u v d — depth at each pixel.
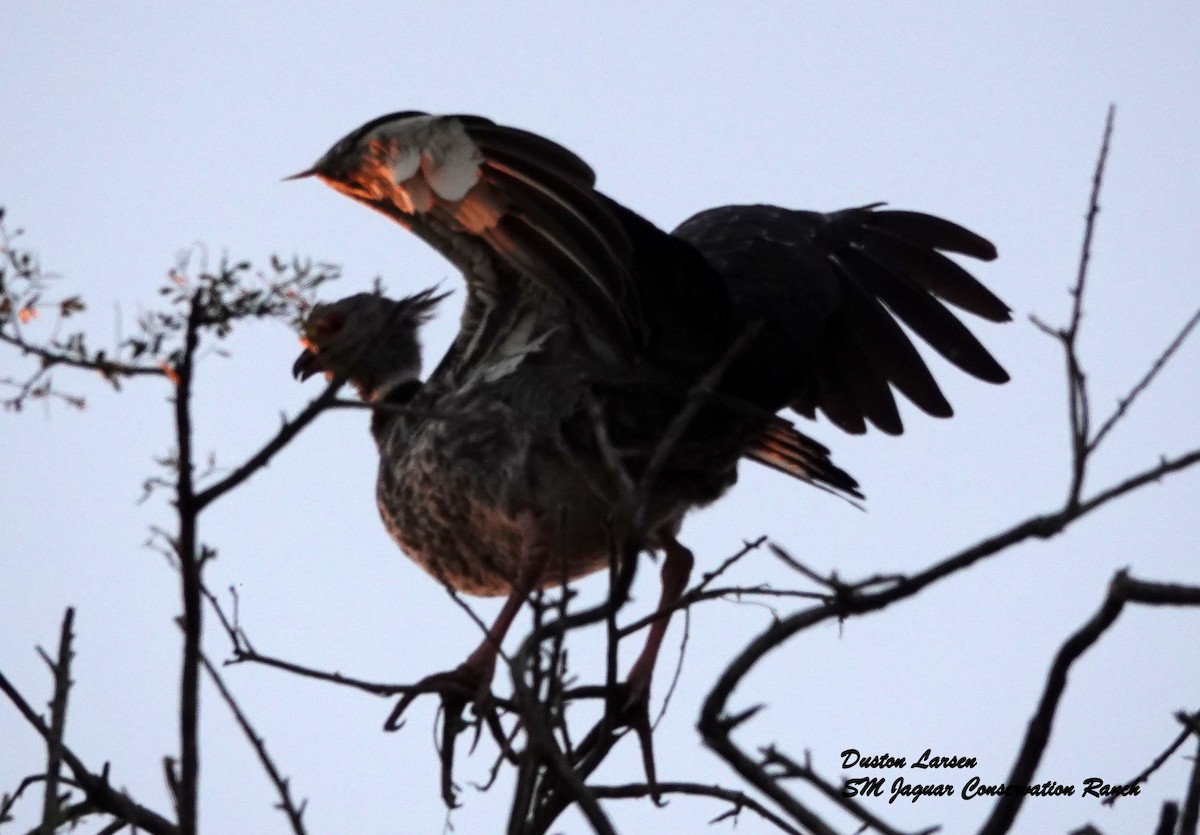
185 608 4.29
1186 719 4.79
